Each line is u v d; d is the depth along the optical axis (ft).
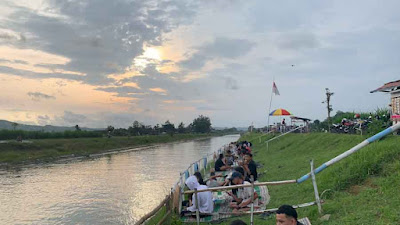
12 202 61.46
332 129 75.15
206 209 29.68
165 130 405.59
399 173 23.76
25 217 51.06
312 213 24.16
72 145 183.73
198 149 197.47
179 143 285.02
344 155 23.89
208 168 73.72
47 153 156.56
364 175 26.53
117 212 51.96
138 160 133.80
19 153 145.28
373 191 23.38
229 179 33.71
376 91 54.85
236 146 99.71
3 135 183.21
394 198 20.99
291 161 55.77
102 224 46.03
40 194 68.74
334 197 25.64
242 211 28.99
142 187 71.92
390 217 18.53
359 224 19.12
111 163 124.88
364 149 30.91
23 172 104.12
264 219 26.71
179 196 32.76
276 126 128.88
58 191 71.31
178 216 31.04
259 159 75.31
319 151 57.00
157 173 92.63
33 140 180.75
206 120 529.45
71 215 51.31
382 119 53.83
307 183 32.86
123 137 266.77
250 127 209.97
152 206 54.70
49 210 54.95
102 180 83.87
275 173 48.21
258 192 35.24
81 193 68.13
